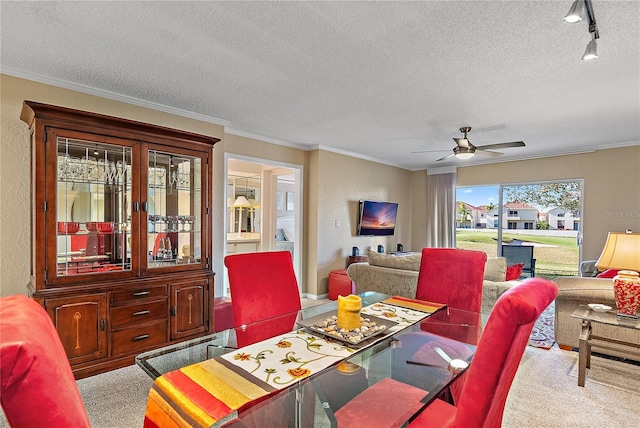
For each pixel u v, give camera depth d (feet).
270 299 7.34
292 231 25.25
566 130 13.67
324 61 7.91
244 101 10.74
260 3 5.74
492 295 10.00
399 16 6.08
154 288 9.23
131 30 6.64
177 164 9.99
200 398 3.61
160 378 4.08
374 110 11.44
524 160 19.07
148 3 5.77
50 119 7.67
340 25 6.40
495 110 11.27
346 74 8.61
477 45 7.09
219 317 11.30
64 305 7.82
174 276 9.63
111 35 6.84
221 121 12.88
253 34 6.76
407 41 6.96
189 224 10.34
